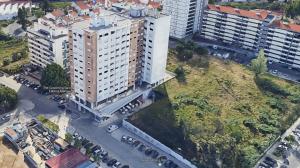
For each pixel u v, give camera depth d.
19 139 156.12
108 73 169.25
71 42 163.50
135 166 147.62
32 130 162.75
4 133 158.00
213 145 147.75
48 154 149.62
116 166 146.00
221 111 179.50
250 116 177.62
